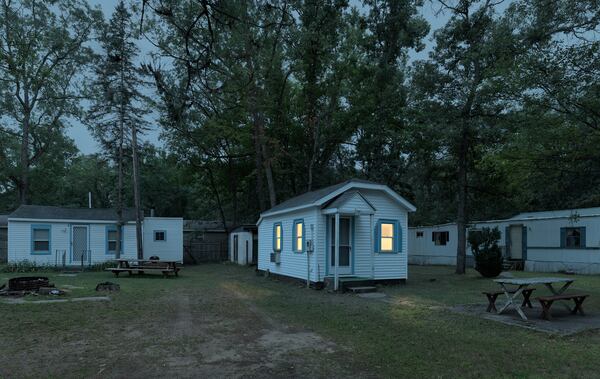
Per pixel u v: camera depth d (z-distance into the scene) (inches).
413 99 822.5
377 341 272.2
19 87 1256.8
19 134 1332.4
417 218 1384.1
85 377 203.9
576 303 356.2
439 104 731.4
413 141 945.5
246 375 205.9
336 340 275.6
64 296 484.1
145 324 330.3
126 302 442.9
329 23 911.0
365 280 546.3
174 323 334.6
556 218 805.9
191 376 204.5
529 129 415.5
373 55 1034.7
